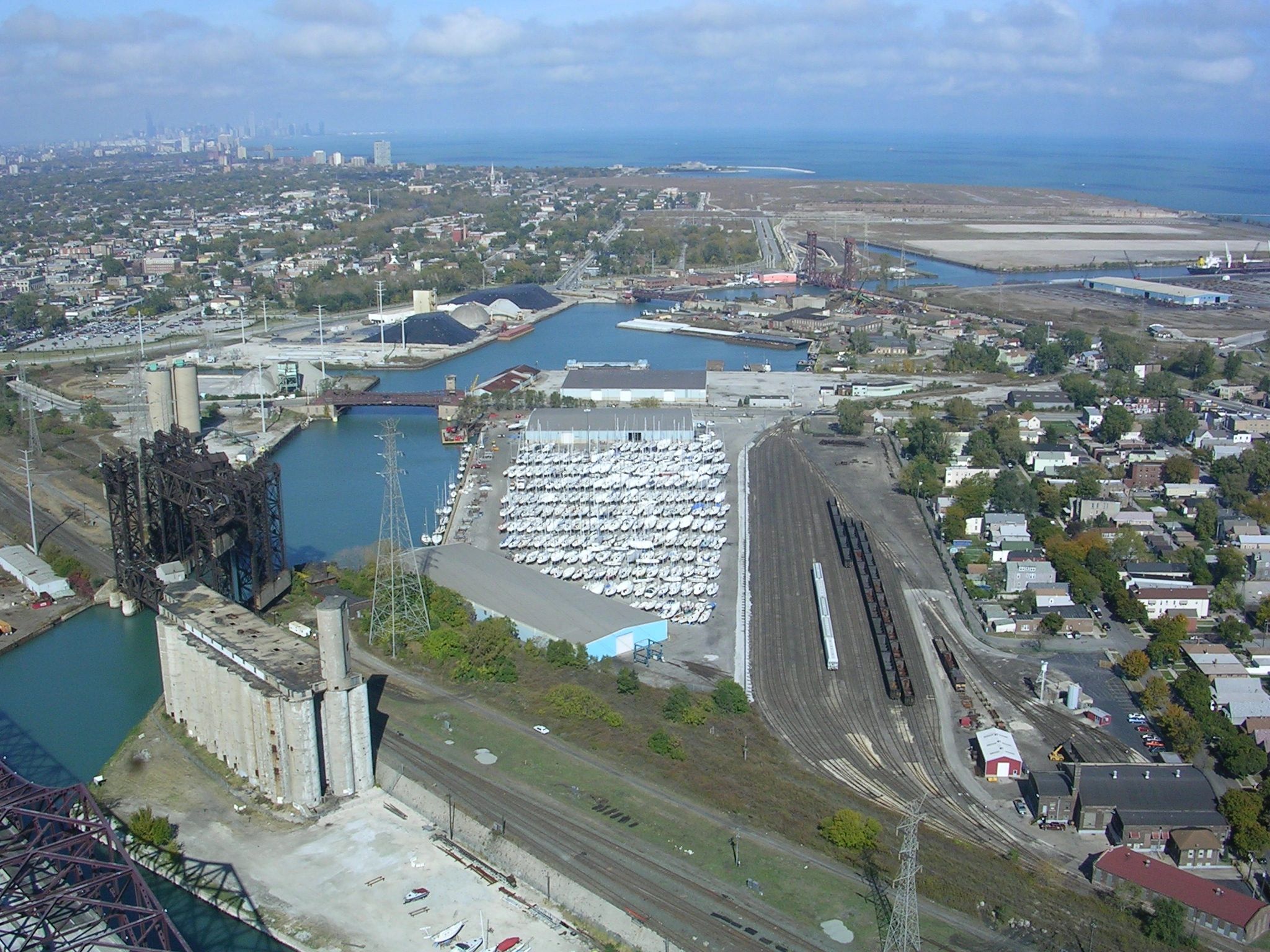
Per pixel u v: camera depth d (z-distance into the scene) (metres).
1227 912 127.19
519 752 162.62
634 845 139.75
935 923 125.25
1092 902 131.12
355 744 152.62
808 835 142.75
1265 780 153.75
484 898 130.88
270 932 124.50
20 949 103.62
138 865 136.75
